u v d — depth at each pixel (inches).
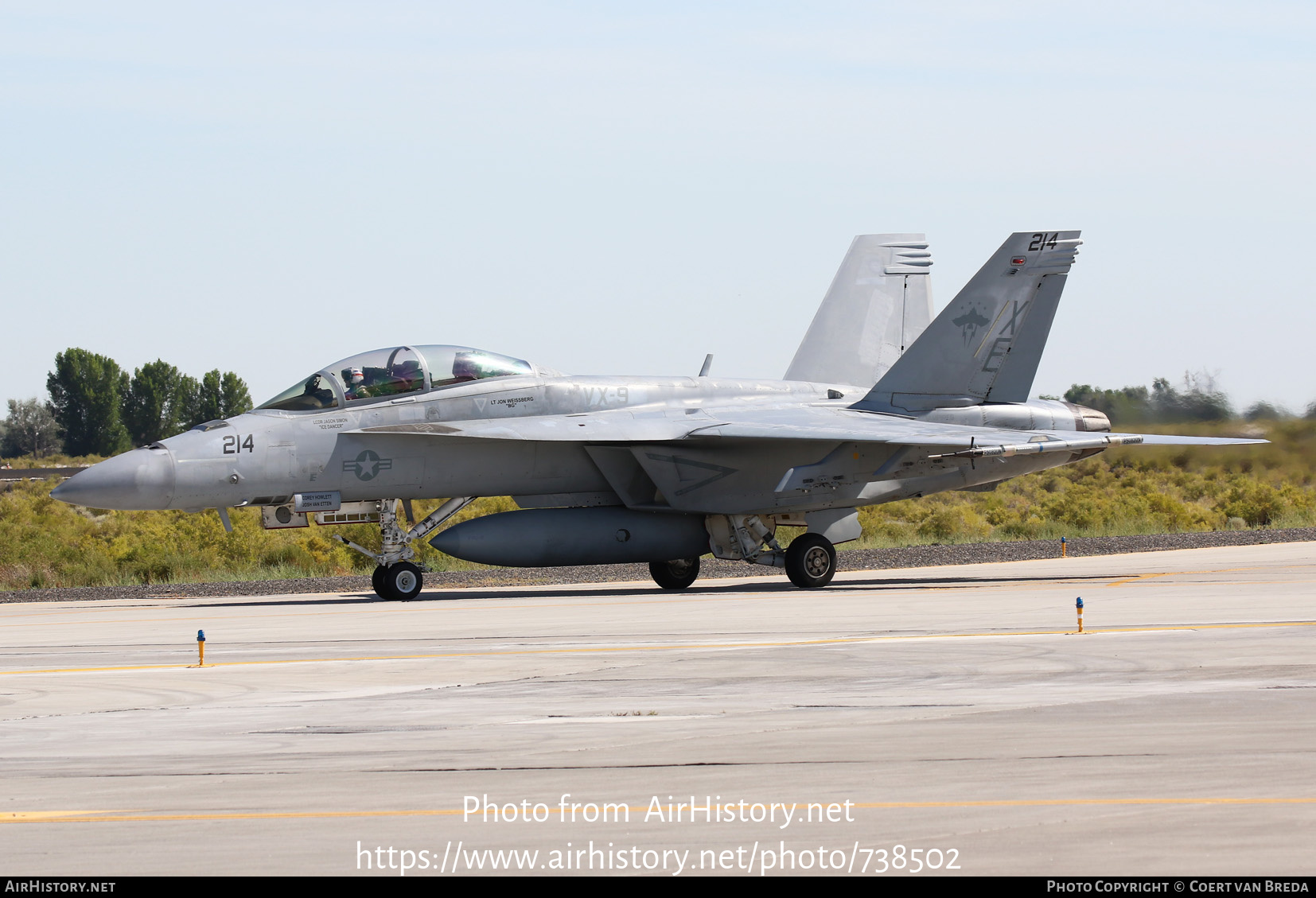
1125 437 2955.2
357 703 1299.2
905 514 5816.9
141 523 4945.9
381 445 2812.5
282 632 2028.8
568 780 936.3
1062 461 3198.8
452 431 2780.5
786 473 2972.4
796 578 2965.1
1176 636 1731.1
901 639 1754.4
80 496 2598.4
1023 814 818.8
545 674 1481.3
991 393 3196.4
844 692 1310.3
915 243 3730.3
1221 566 3208.7
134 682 1485.0
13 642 1959.9
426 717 1211.9
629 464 3004.4
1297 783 888.3
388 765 999.6
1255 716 1132.5
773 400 3243.1
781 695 1296.8
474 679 1449.3
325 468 2765.7
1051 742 1037.2
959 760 976.3
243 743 1101.1
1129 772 927.0
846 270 3678.6
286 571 3882.9
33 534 4190.5
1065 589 2603.3
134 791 926.4
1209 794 863.7
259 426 2731.3
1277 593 2364.7
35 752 1074.7
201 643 1619.1
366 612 2411.4
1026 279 3179.1
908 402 3159.5
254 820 840.3
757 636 1827.0
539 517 2886.3
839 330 3629.4
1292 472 5595.5
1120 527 4950.8
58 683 1482.5
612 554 2923.2
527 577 3570.4
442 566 3905.0
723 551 3029.0
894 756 995.3
